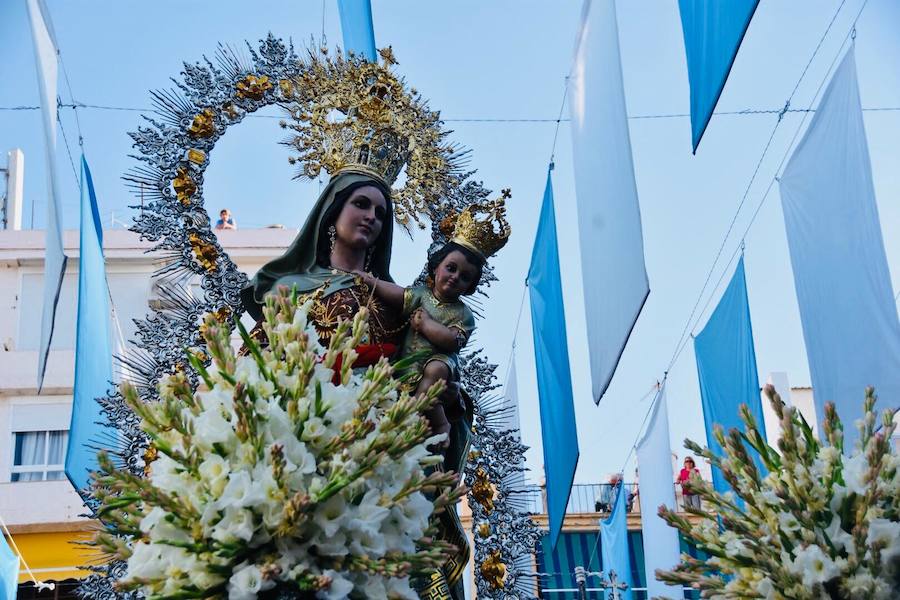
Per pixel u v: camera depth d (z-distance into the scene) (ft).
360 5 31.58
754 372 31.58
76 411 29.76
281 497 14.25
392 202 24.35
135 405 15.08
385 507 14.75
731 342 32.17
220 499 14.19
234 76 24.98
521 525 23.56
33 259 72.84
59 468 68.85
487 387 24.31
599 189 27.48
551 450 32.35
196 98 24.73
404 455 15.42
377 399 15.51
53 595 63.82
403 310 21.71
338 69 25.09
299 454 14.64
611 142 27.27
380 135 24.39
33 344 71.97
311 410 15.01
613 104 27.32
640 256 26.30
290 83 25.08
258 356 15.39
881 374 26.63
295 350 15.28
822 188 28.04
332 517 14.53
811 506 16.39
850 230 27.45
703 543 17.11
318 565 14.52
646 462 39.06
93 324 31.04
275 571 14.03
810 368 27.99
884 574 16.02
